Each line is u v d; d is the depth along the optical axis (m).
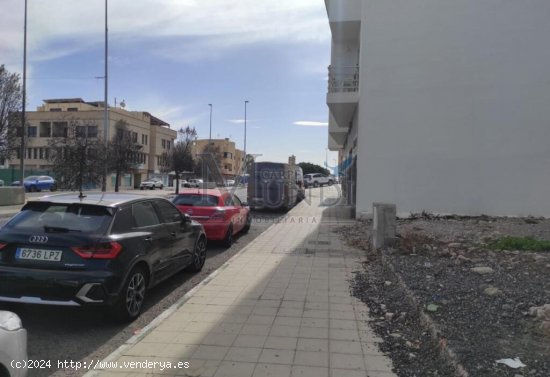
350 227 14.53
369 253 9.65
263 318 5.47
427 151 14.87
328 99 17.27
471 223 12.99
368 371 4.02
